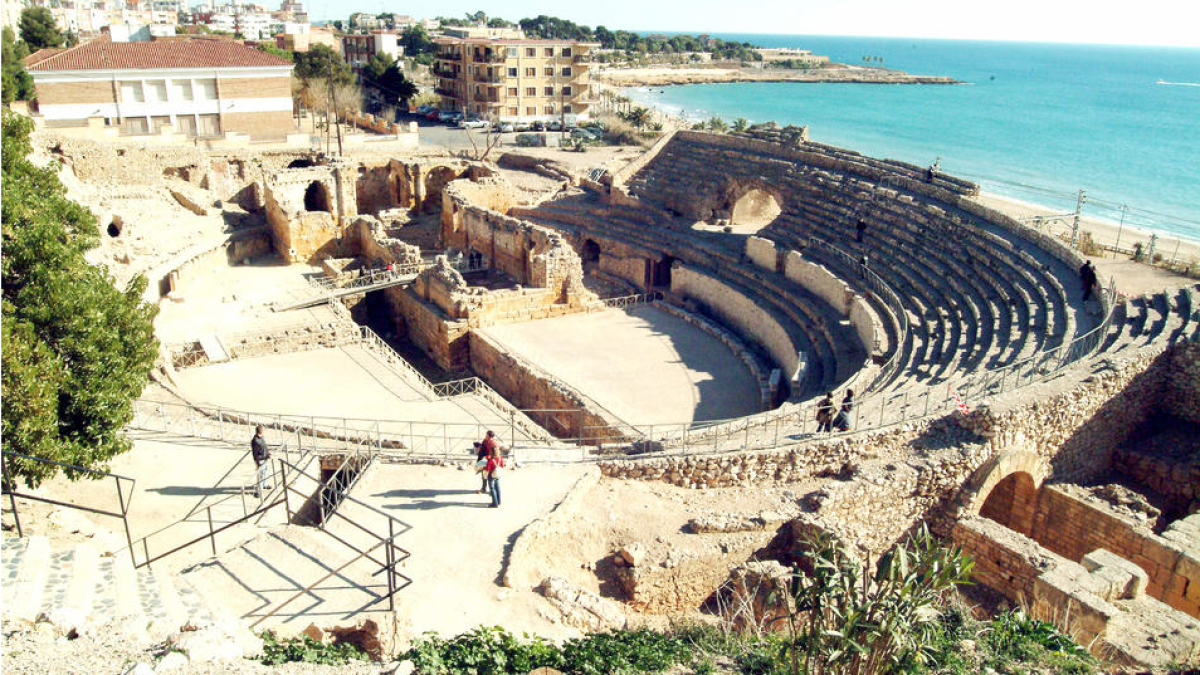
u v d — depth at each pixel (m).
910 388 33.28
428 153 87.94
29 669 12.52
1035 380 30.88
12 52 115.12
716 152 70.88
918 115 187.62
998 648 18.84
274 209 64.88
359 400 39.69
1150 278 43.44
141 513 24.03
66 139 63.19
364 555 18.44
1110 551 27.39
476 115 128.50
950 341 38.56
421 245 71.75
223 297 54.00
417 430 35.75
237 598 18.81
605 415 39.03
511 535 23.17
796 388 40.78
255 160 77.38
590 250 68.81
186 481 26.27
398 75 134.25
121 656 13.40
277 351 46.34
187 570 19.92
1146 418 33.38
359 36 153.12
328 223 64.25
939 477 27.38
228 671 13.37
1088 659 18.97
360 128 107.62
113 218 51.75
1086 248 51.34
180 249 55.84
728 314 53.59
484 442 24.56
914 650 14.77
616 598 22.88
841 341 43.75
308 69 115.81
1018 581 24.83
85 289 24.38
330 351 46.81
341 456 27.89
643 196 70.81
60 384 22.73
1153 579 26.19
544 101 128.38
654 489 26.89
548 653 16.22
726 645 18.30
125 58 82.94
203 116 87.44
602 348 48.81
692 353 48.41
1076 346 33.88
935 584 14.87
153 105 84.69
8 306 22.64
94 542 20.20
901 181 56.47
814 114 187.25
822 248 54.03
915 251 49.22
